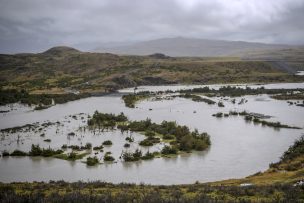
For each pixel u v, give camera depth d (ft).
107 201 100.22
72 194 107.45
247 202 101.19
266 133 314.96
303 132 317.42
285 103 520.83
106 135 309.01
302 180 140.05
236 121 376.68
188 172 208.23
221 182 173.06
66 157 241.76
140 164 226.17
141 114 428.97
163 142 282.36
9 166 224.33
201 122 371.56
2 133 323.16
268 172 192.95
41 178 198.59
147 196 108.37
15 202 99.09
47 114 444.14
